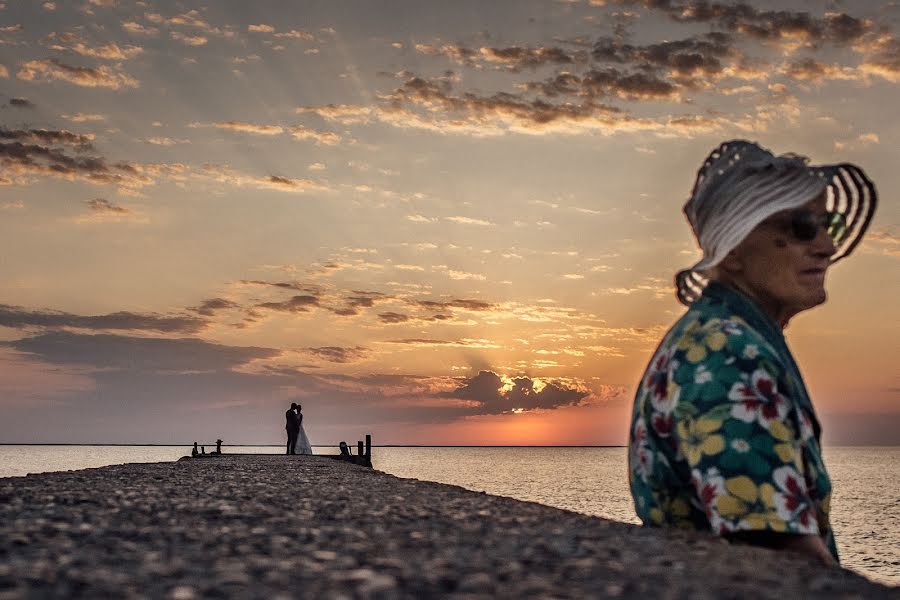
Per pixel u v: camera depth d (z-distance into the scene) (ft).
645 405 8.51
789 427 7.50
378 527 12.66
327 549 10.14
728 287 8.49
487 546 10.09
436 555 9.45
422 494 21.76
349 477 35.63
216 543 10.90
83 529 12.50
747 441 7.38
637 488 8.86
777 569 7.41
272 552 9.95
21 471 237.25
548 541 10.23
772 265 8.36
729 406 7.49
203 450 117.50
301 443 119.96
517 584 7.53
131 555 9.79
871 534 165.48
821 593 6.75
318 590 7.43
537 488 279.90
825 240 8.42
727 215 8.21
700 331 8.00
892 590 6.89
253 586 7.66
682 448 7.77
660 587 7.12
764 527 7.23
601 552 8.93
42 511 15.53
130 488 23.18
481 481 322.14
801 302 8.48
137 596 7.23
